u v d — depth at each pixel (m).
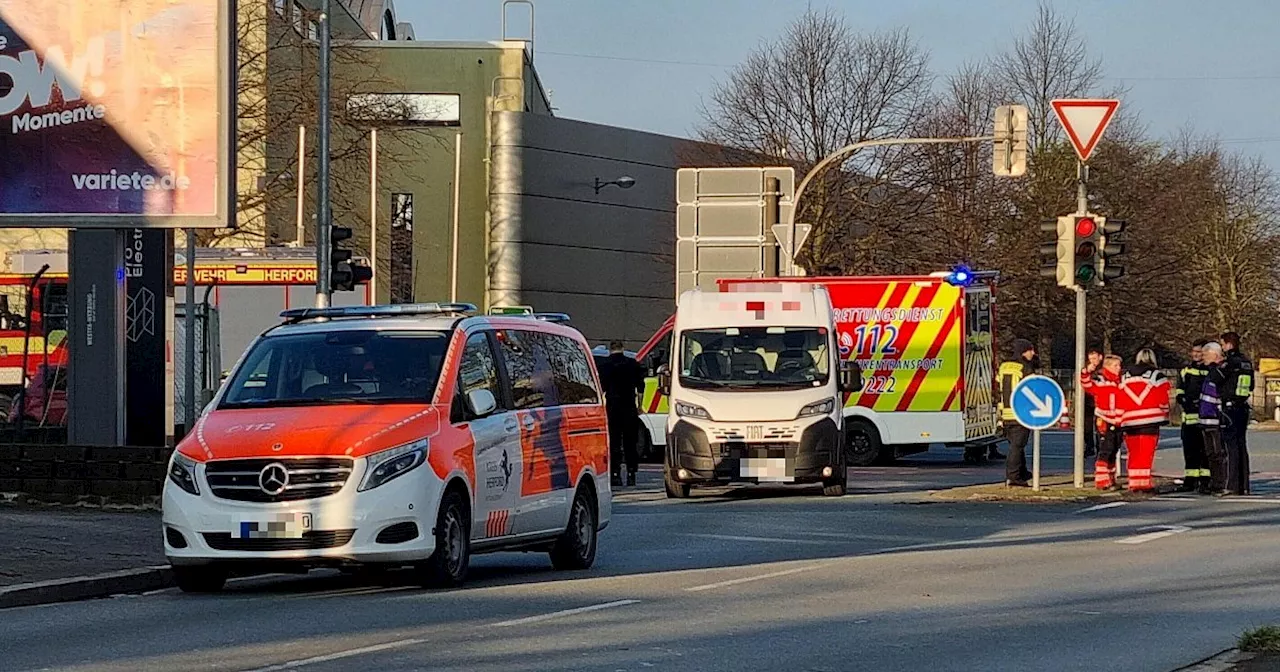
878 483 24.88
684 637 9.59
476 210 54.22
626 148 56.28
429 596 11.59
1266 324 65.81
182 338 28.52
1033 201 55.25
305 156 43.94
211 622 10.31
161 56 18.41
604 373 24.61
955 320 28.66
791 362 21.39
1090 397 30.34
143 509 17.28
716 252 27.17
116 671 8.34
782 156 51.31
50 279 31.02
